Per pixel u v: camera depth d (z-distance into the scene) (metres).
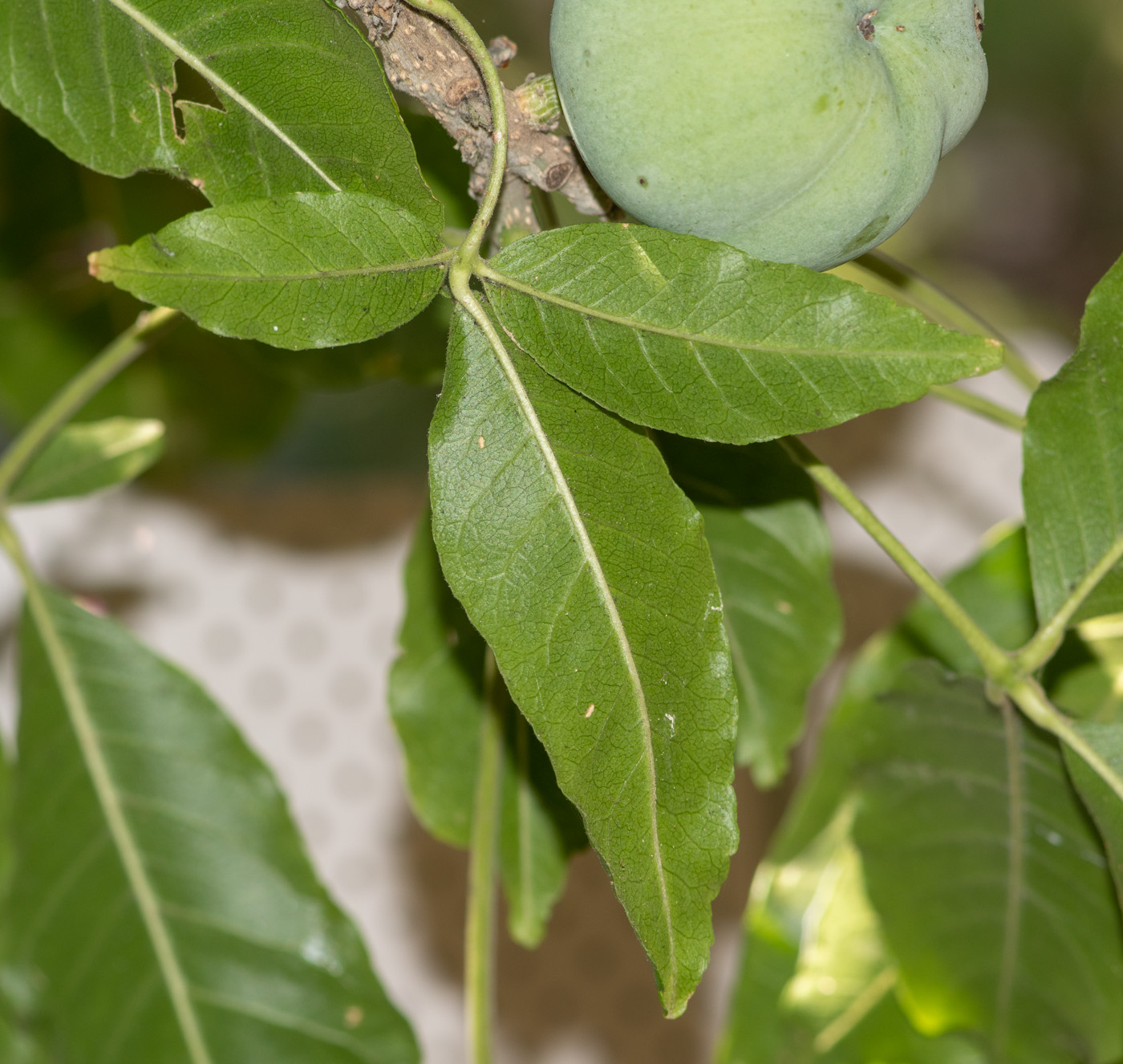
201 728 0.70
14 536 0.70
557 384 0.56
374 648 0.97
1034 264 1.91
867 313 0.56
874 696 0.66
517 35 1.27
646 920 0.56
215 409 0.86
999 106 1.94
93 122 0.58
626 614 0.56
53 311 0.81
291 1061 0.69
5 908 0.69
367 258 0.56
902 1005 0.71
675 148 0.57
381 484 0.97
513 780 0.68
